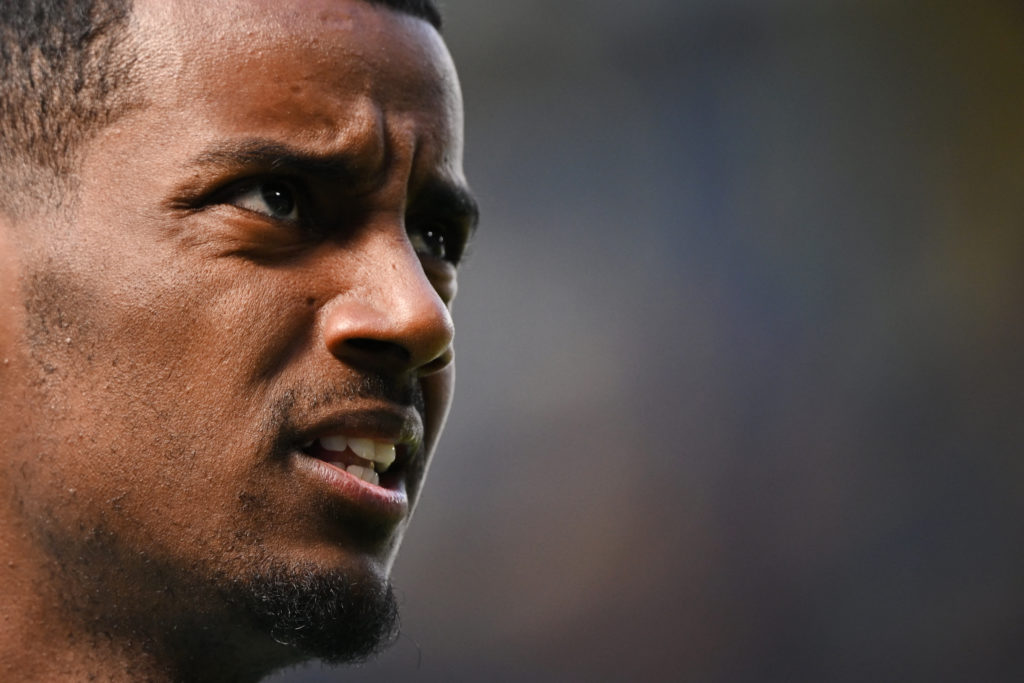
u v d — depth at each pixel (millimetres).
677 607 38188
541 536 39656
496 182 44250
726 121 42375
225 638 7676
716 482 39312
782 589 37844
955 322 39844
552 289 42406
